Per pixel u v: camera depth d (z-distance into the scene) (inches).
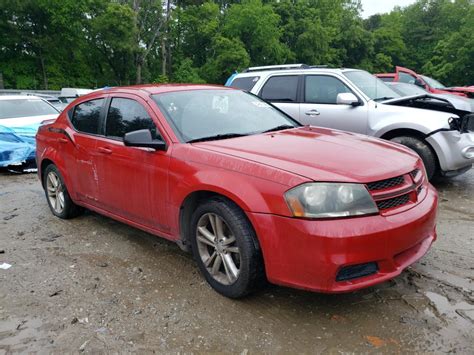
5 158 331.3
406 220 112.0
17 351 107.7
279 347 105.5
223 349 105.7
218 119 157.2
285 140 140.1
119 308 125.7
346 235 103.3
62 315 123.1
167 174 138.9
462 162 230.7
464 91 527.2
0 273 151.3
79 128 188.5
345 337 108.6
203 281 140.3
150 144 139.5
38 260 161.3
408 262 115.4
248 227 118.5
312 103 275.0
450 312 117.7
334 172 110.4
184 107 156.2
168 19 1811.0
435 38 2691.9
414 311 118.8
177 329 114.4
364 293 129.0
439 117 230.4
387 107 245.6
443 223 188.5
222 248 127.2
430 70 2242.9
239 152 126.6
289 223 107.4
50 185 214.4
